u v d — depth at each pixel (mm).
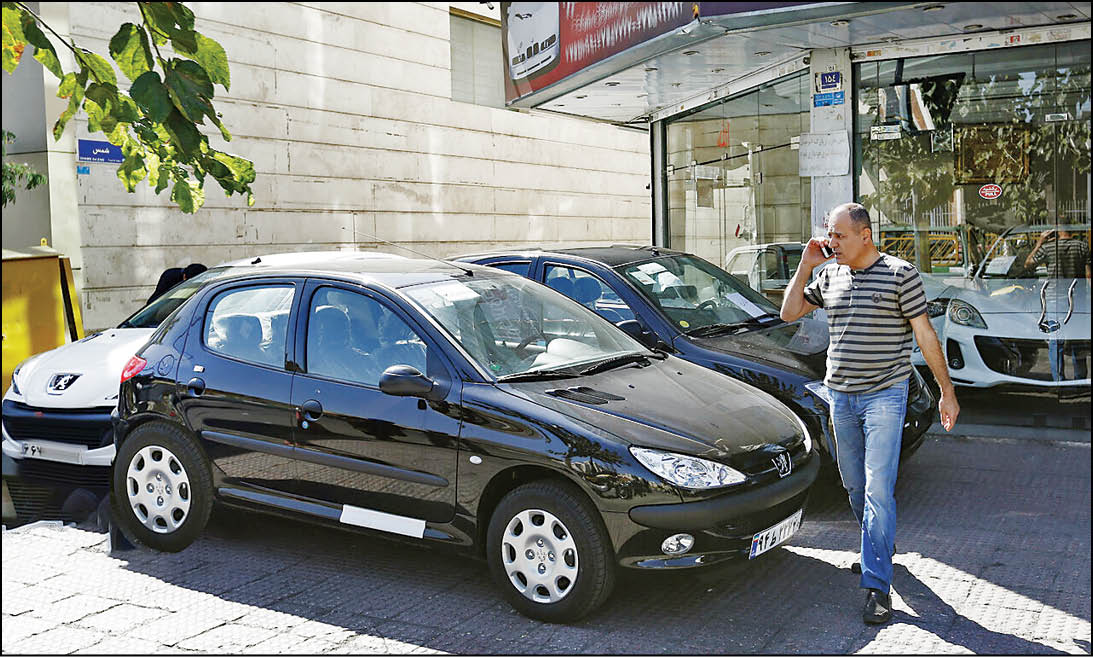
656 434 4398
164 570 5238
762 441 4613
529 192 18328
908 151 8766
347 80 14734
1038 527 5746
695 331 6582
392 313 5023
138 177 3773
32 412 6535
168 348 5652
